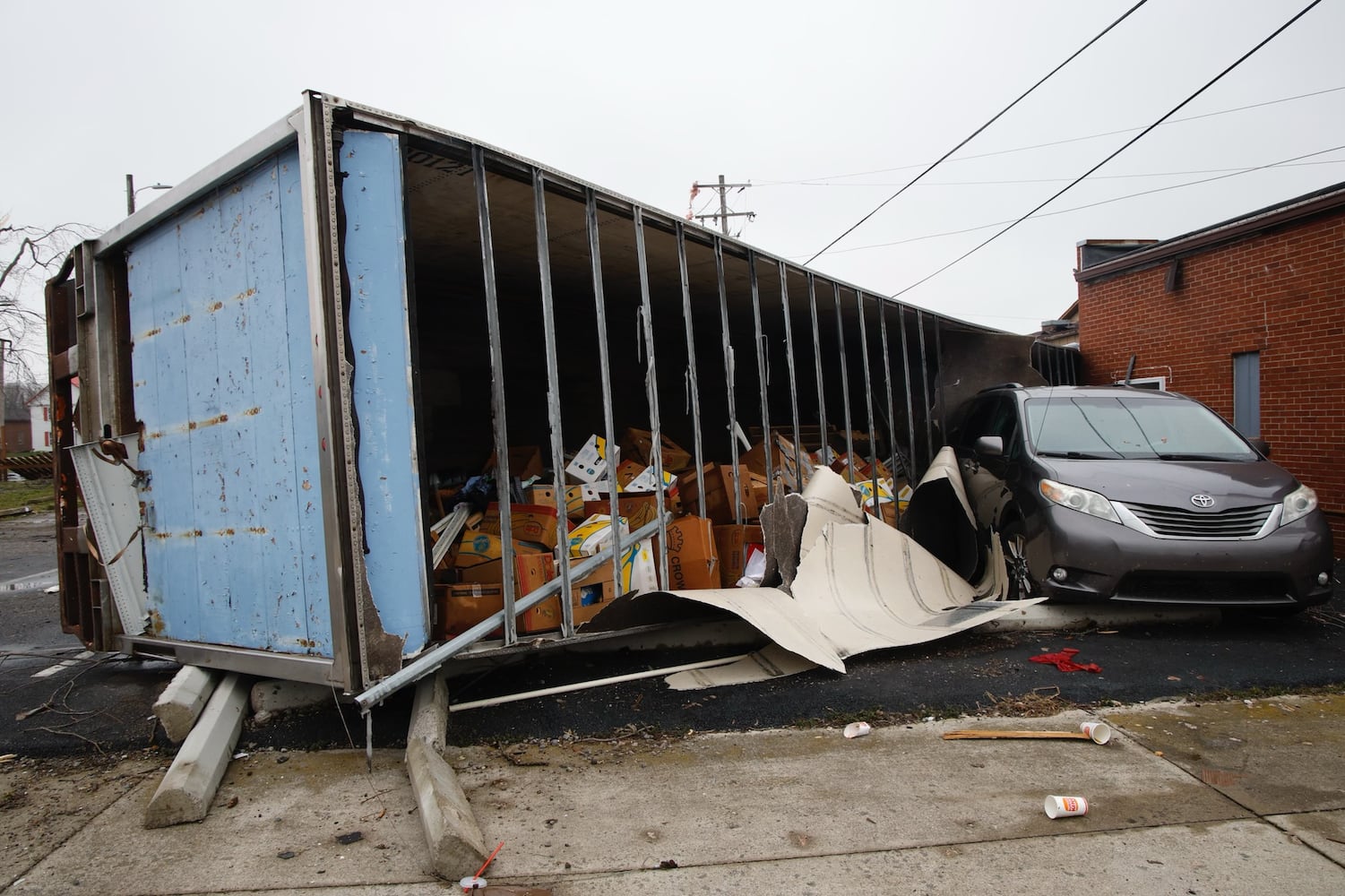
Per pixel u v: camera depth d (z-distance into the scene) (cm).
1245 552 483
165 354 423
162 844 282
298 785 329
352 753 360
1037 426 614
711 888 245
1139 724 379
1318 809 290
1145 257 1034
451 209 493
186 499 412
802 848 269
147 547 441
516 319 891
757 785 321
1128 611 530
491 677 442
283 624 358
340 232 334
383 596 342
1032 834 275
